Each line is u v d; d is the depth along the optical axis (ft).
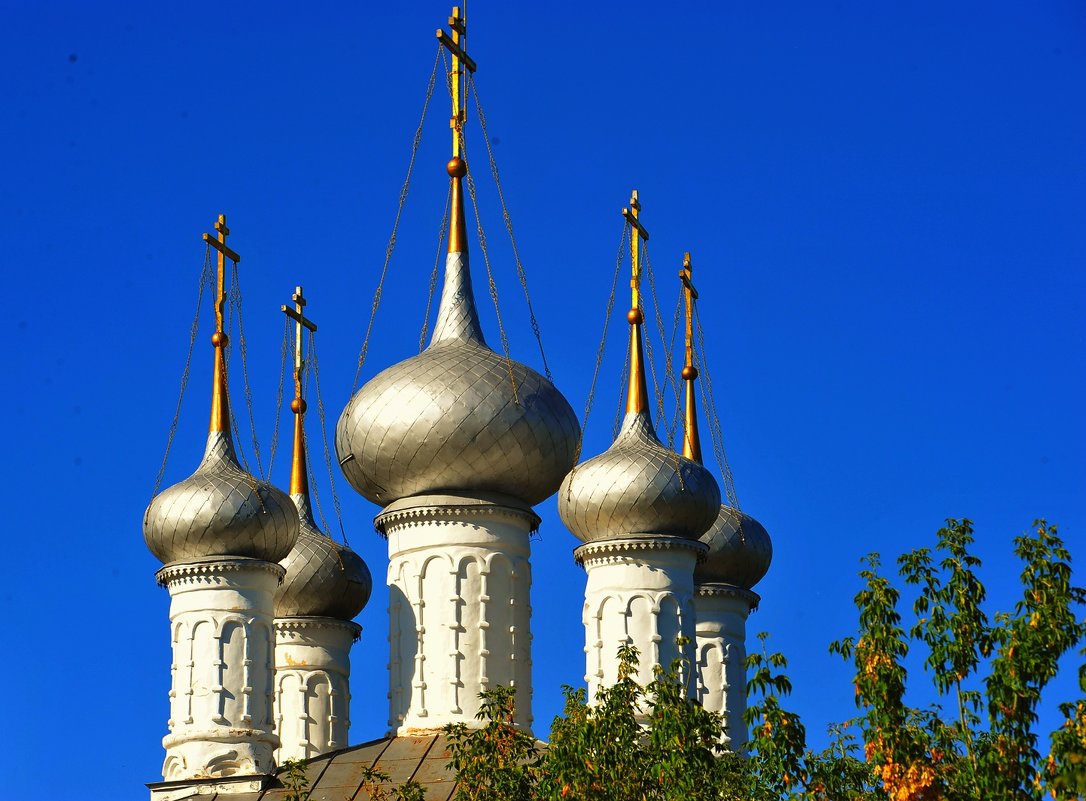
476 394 224.74
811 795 164.14
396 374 227.81
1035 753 151.94
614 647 226.99
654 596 227.81
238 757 221.66
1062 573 153.99
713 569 257.14
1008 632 153.89
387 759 217.15
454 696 221.05
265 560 228.84
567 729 172.24
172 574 226.99
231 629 225.15
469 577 223.92
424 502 225.35
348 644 258.37
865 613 160.25
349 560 257.55
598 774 168.66
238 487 227.61
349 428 229.04
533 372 231.09
